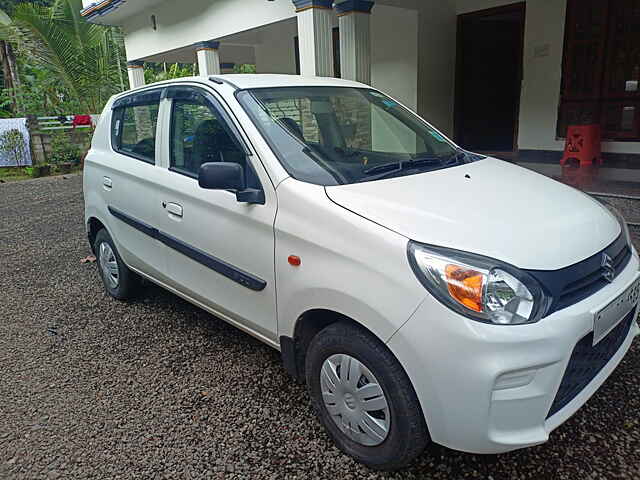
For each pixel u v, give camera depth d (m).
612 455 2.24
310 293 2.23
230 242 2.69
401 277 1.93
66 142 13.88
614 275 2.14
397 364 2.01
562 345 1.84
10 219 7.87
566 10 7.89
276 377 3.02
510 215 2.19
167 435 2.54
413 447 2.06
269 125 2.70
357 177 2.54
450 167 2.87
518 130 8.96
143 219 3.43
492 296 1.83
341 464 2.28
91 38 14.28
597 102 7.83
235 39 12.26
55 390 2.98
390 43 9.09
